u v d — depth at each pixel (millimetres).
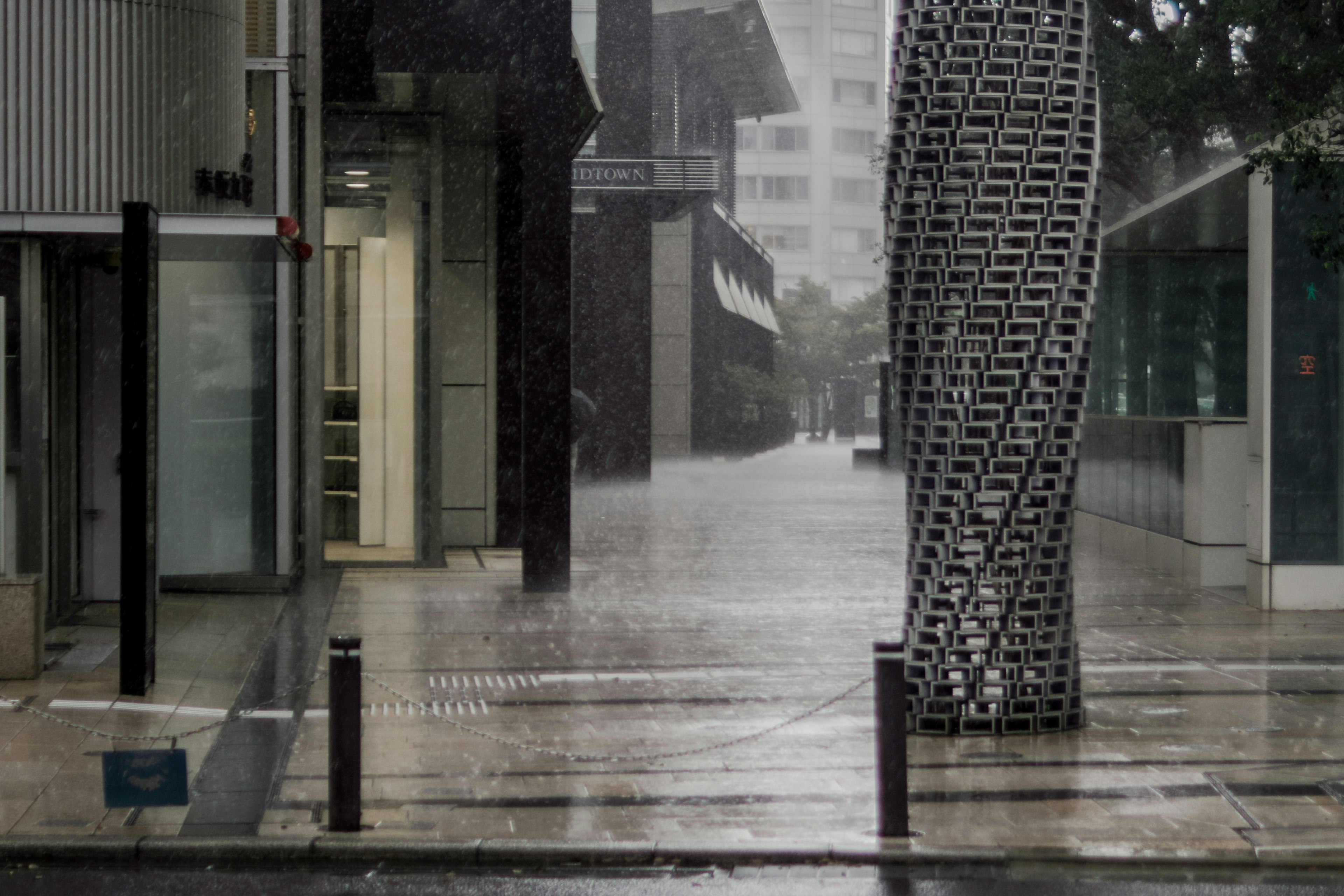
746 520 26266
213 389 15695
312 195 17422
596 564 19328
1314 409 15000
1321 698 10633
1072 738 9359
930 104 9539
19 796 7789
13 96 12648
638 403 37281
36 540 12273
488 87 17328
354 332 19625
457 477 20984
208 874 6816
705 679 11320
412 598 15906
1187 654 12453
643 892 6562
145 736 8141
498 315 20812
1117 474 21031
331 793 7227
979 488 9500
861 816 7574
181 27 13250
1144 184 31516
